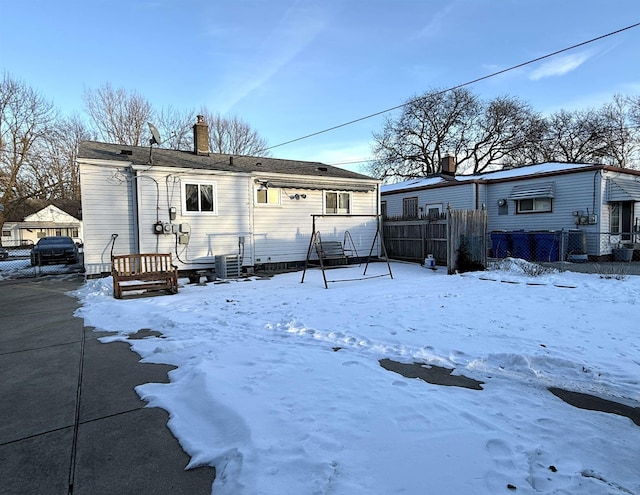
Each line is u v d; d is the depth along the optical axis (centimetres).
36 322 644
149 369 416
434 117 3225
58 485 225
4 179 2520
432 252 1433
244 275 1213
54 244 1797
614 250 1406
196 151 1434
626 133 2992
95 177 1074
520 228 1614
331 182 1470
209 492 216
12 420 306
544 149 3177
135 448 263
